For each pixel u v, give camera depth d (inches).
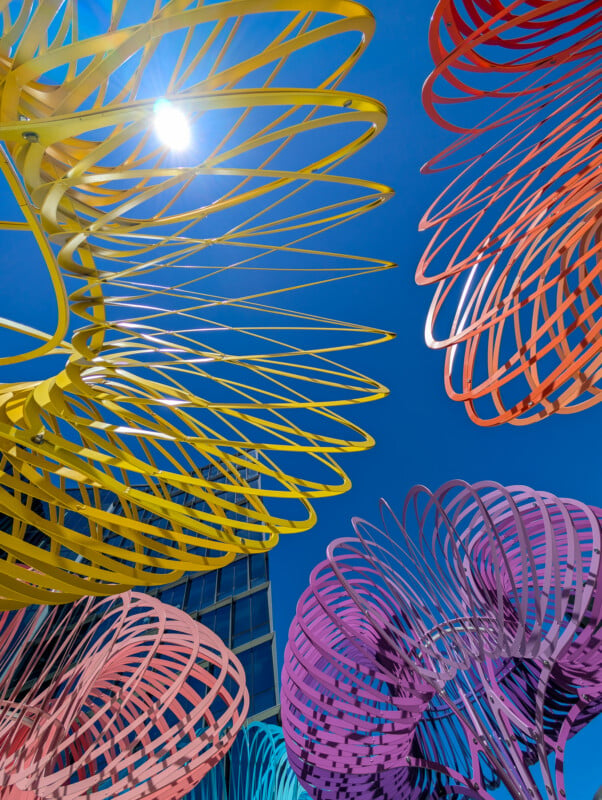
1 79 105.1
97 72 101.3
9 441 215.0
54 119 97.8
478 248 257.0
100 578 219.9
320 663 444.5
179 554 236.2
